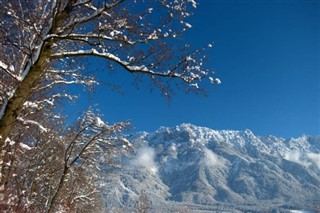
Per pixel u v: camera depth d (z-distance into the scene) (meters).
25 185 24.39
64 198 26.80
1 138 9.82
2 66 10.05
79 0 10.04
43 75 11.66
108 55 10.09
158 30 10.15
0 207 19.28
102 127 18.62
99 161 20.27
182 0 10.16
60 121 22.16
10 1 9.84
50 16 10.12
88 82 11.87
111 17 9.95
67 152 19.27
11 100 9.92
